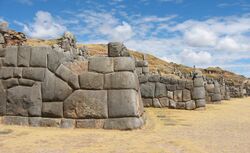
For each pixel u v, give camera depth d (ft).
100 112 30.09
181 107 54.03
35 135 26.22
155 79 55.11
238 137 27.22
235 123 37.06
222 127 33.45
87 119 30.22
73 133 27.35
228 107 64.23
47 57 31.73
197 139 26.04
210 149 22.25
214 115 46.32
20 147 21.85
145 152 20.88
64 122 30.30
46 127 30.32
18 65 32.24
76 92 30.71
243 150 21.99
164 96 54.70
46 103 31.07
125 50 31.83
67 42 49.06
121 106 29.94
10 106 31.81
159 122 37.19
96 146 22.43
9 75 32.24
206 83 77.30
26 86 31.76
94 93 30.48
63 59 31.60
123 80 30.37
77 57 35.55
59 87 30.96
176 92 54.49
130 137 26.08
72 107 30.55
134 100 30.22
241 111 54.95
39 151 20.72
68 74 31.04
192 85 54.29
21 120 31.14
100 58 31.09
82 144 23.06
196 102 53.93
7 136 25.63
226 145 23.67
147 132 28.96
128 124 29.50
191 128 32.50
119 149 21.61
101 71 30.83
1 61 32.78
